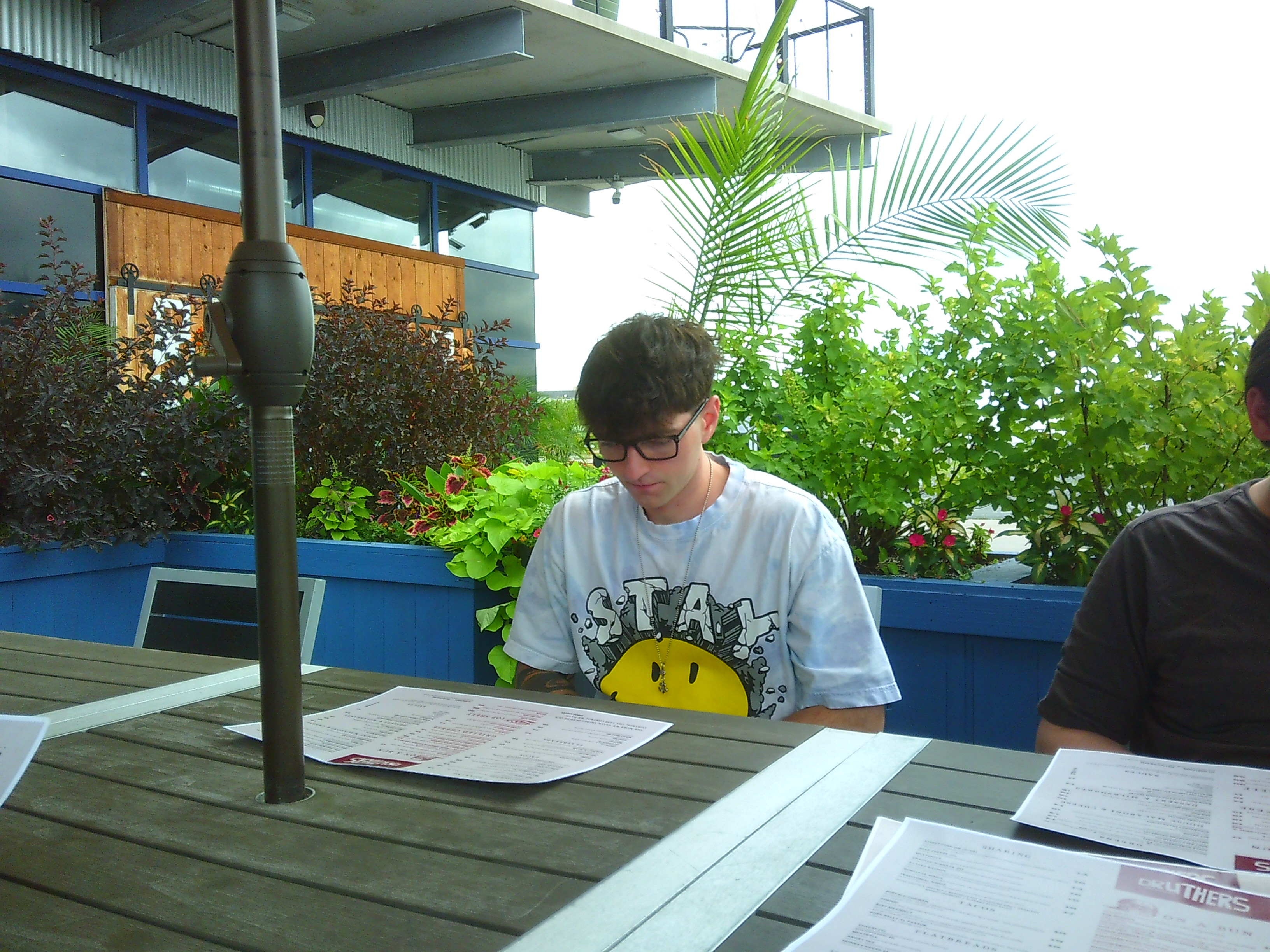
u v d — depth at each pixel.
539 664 1.74
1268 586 1.29
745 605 1.62
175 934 0.71
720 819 0.90
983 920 0.69
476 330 4.71
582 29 7.53
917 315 2.88
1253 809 0.90
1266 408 1.28
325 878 0.79
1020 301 2.63
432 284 9.23
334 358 3.98
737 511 1.65
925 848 0.80
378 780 1.02
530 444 4.98
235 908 0.74
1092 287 2.49
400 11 7.18
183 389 3.98
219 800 0.97
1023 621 2.23
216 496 4.09
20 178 6.74
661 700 1.66
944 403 2.63
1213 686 1.30
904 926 0.68
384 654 3.08
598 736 1.15
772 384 3.05
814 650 1.57
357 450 4.03
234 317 0.87
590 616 1.71
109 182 7.29
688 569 1.65
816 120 8.85
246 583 1.82
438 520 3.34
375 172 9.36
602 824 0.89
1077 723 1.40
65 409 3.65
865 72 9.31
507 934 0.70
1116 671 1.39
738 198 3.26
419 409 4.20
